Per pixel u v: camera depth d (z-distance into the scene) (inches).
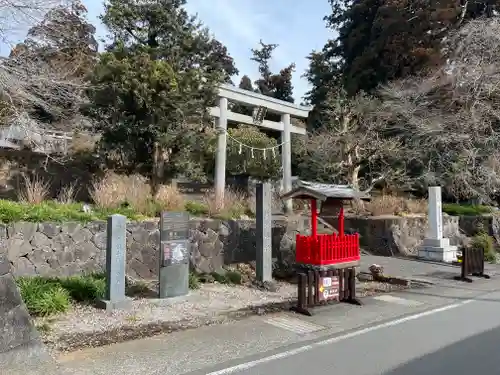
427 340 201.8
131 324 218.7
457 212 710.5
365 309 266.5
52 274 284.7
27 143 456.8
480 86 657.0
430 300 296.7
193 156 436.8
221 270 363.6
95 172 478.9
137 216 350.6
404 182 768.3
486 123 672.4
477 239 564.4
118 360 170.6
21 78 335.3
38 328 203.6
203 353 180.5
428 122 708.7
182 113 392.8
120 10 397.7
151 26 417.1
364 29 941.2
